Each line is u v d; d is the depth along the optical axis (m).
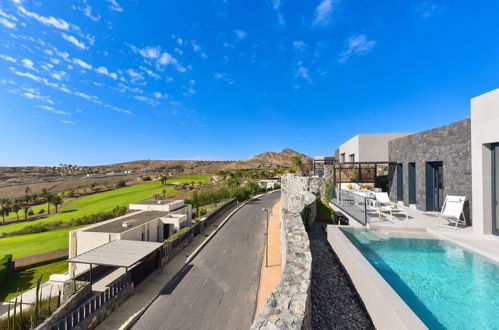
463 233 7.98
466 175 9.10
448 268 6.07
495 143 7.70
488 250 6.48
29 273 19.02
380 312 4.41
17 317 9.52
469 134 8.95
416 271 5.96
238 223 27.19
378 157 20.69
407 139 13.51
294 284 4.70
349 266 6.66
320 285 6.52
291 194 22.77
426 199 11.73
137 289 11.69
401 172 14.92
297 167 31.06
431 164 11.78
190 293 11.32
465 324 4.10
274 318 3.72
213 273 13.63
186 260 15.53
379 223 9.44
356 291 5.97
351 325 4.88
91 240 16.33
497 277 5.62
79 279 11.25
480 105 7.87
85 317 8.54
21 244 27.44
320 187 18.33
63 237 30.78
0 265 17.88
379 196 12.93
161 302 10.55
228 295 11.09
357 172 20.83
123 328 8.78
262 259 15.71
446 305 4.61
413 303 4.69
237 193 46.88
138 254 12.31
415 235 8.41
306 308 4.17
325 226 12.54
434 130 11.06
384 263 6.46
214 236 21.91
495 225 7.73
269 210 35.31
